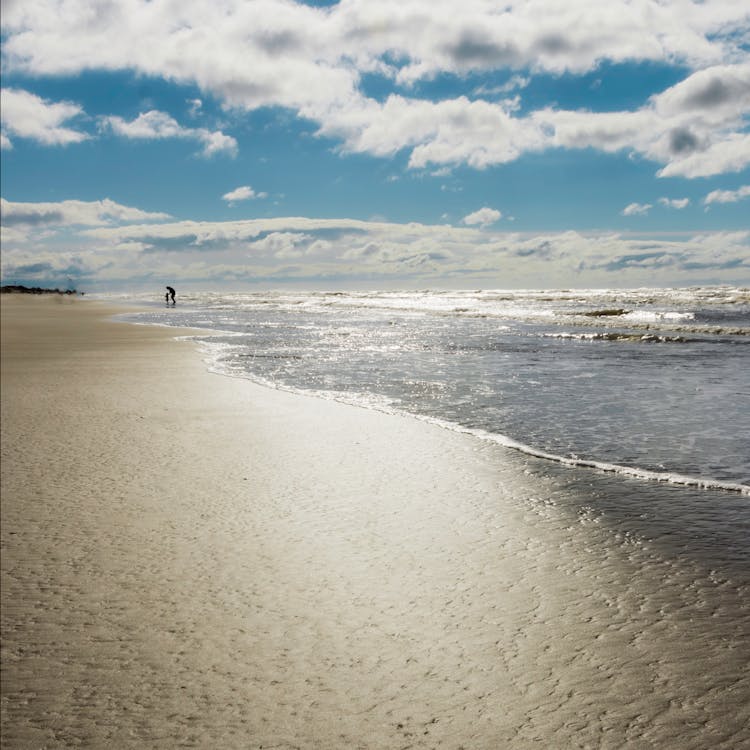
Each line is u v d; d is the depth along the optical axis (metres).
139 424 9.74
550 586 4.36
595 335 25.53
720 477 7.00
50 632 3.87
